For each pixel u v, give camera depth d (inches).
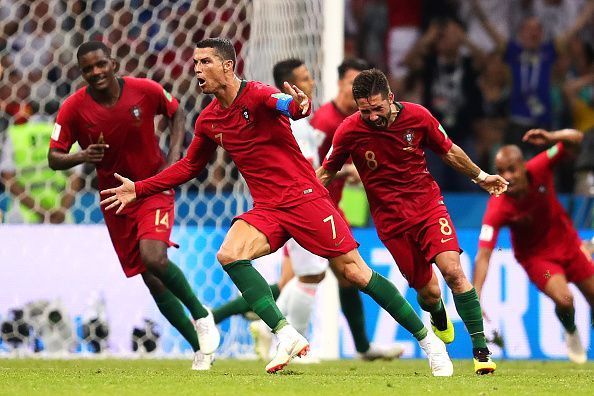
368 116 788.6
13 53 1446.9
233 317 1290.6
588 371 962.7
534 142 1045.2
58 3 1450.5
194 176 824.3
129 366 995.3
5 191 1368.1
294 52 1354.6
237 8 1391.5
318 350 1261.1
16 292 1224.8
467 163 823.7
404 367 1029.2
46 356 1211.2
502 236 1302.9
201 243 1274.6
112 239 950.4
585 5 1745.8
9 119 1433.3
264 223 793.6
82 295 1231.5
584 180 1589.6
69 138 916.6
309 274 1096.8
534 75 1684.3
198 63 778.2
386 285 816.9
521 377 808.9
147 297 1240.8
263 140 788.0
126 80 919.7
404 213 825.5
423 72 1689.2
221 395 608.7
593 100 1688.0
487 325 1288.1
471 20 1713.8
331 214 799.1
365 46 1710.1
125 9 1427.2
